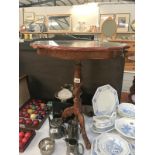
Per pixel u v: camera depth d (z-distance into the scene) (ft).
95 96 3.66
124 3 15.03
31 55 4.29
